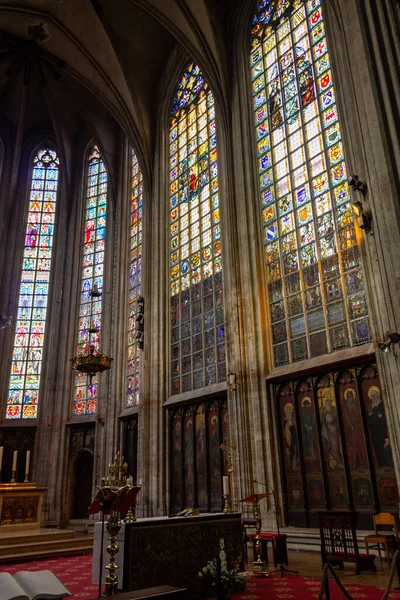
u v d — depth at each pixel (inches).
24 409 946.1
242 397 593.3
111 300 946.7
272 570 358.3
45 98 1065.5
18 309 1018.1
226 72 765.9
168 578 289.0
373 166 445.7
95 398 909.8
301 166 624.7
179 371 746.8
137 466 737.0
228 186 707.4
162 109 946.1
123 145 1057.5
